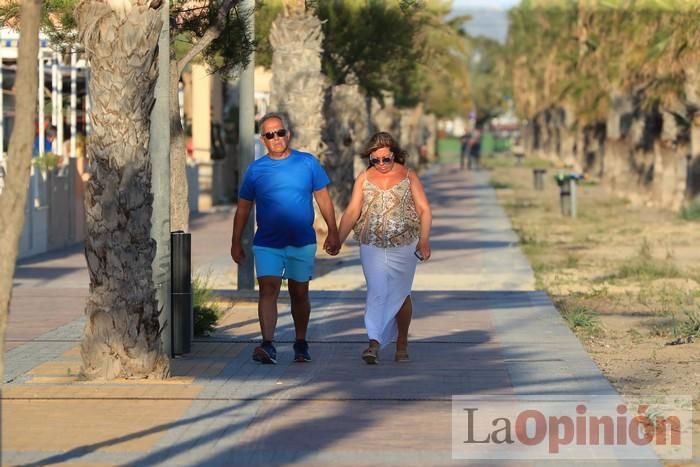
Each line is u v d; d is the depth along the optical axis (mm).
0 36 33688
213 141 59906
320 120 32750
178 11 19266
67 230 38531
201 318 18766
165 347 16531
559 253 35281
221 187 60688
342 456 11016
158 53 14797
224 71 21578
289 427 12211
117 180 14484
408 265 16047
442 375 15289
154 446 11336
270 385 14500
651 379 15297
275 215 15953
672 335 19125
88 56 14367
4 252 8953
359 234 16094
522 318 20953
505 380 14922
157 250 16297
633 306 23109
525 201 63250
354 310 22047
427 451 11219
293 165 16031
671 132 53469
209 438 11703
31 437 11648
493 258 33344
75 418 12539
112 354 14664
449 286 26906
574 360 16469
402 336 16422
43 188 35750
